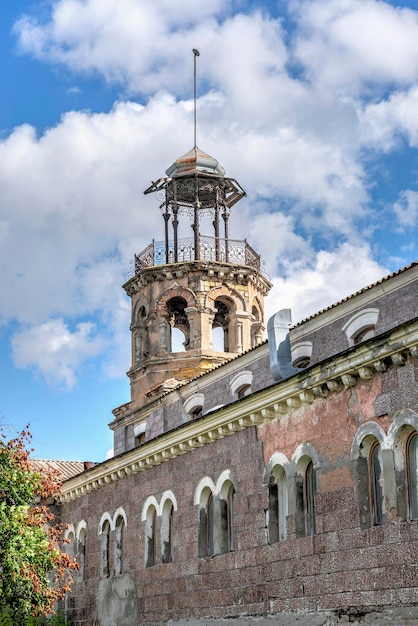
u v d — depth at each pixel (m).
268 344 30.81
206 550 33.00
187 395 39.06
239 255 45.50
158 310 44.31
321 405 27.12
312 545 26.70
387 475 24.12
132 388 44.75
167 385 41.44
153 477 36.91
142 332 45.22
